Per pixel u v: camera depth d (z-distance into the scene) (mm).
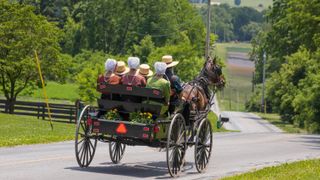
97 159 32281
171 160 26750
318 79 119750
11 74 87875
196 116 28750
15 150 36281
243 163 34375
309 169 28938
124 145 31359
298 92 135625
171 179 25812
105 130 26656
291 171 28031
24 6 89500
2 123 63438
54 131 55531
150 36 183875
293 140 62594
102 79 27531
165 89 26547
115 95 27391
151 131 25906
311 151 46219
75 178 24891
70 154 34094
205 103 30141
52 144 42031
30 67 87312
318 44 73062
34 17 89562
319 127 117625
